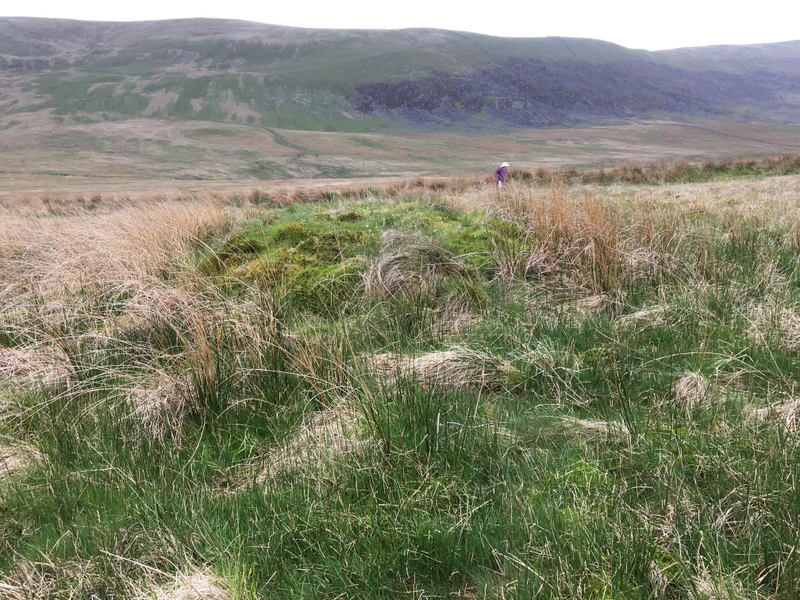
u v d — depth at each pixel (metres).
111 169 91.75
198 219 8.62
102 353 4.86
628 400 3.75
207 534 2.73
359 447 3.25
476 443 3.28
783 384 3.90
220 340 4.47
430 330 5.02
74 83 199.88
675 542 2.50
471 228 7.45
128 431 3.78
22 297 6.35
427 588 2.50
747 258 6.65
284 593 2.45
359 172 95.94
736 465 2.95
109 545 2.77
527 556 2.47
